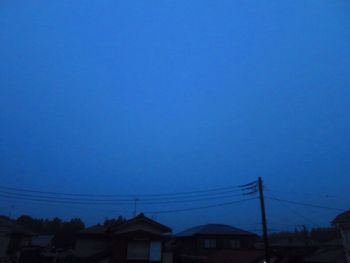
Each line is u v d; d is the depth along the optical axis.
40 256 42.69
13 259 39.03
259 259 29.91
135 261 31.92
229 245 42.53
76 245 39.88
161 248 32.88
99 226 45.47
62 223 76.44
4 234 34.78
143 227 33.47
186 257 43.97
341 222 28.55
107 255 33.16
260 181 27.52
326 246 43.78
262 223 26.25
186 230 56.00
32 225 76.94
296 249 47.12
